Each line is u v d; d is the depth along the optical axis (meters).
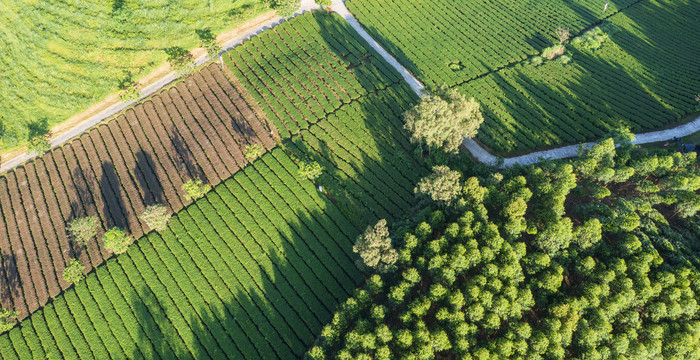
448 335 53.91
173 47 91.25
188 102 86.75
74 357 65.06
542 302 56.16
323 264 70.81
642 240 59.91
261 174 79.38
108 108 86.12
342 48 98.12
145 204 76.38
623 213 62.84
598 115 90.50
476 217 62.06
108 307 68.00
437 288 54.69
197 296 68.19
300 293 67.94
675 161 70.69
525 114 89.88
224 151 81.44
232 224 74.25
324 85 90.44
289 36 98.56
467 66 99.12
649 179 73.88
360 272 69.56
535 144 84.81
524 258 58.44
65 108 83.94
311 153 81.69
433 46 103.06
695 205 63.50
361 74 93.50
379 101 89.25
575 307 53.59
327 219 74.56
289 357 63.12
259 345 64.25
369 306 59.69
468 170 77.44
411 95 91.44
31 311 68.69
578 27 111.75
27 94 84.56
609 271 55.59
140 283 69.50
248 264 70.50
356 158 81.88
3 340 66.12
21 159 82.06
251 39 96.75
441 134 72.81
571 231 60.44
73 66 86.00
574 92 95.25
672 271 56.91
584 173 69.50
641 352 50.88
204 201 76.38
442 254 59.66
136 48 89.19
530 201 67.69
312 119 85.75
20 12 88.88
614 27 111.69
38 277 71.00
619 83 98.19
